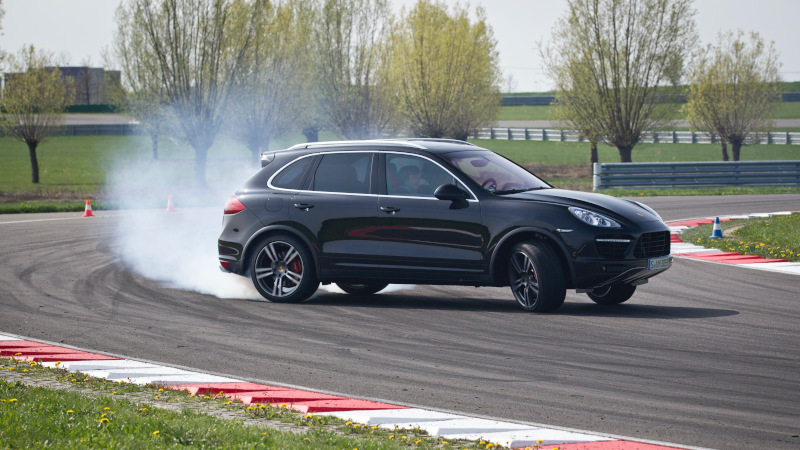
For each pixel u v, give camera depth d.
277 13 65.81
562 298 15.13
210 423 8.72
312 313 15.76
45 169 84.31
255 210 17.22
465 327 14.28
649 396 10.15
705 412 9.49
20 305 16.70
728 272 20.88
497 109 79.75
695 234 28.14
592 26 62.59
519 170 16.80
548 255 15.00
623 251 14.83
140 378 11.23
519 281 15.48
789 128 97.06
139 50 59.28
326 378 11.20
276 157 17.64
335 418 9.34
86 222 33.91
